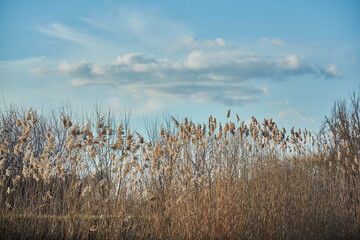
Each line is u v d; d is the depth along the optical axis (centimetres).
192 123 792
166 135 789
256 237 742
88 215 661
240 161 834
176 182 736
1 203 654
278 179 907
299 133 1055
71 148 669
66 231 627
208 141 784
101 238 643
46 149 686
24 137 679
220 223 699
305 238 824
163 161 763
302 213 877
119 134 702
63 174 660
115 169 684
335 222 911
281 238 797
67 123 685
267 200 829
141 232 666
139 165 715
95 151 681
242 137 860
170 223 706
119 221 665
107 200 671
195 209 697
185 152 753
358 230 916
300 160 1055
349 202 977
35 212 655
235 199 757
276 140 962
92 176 679
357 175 1016
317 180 1039
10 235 604
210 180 738
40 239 613
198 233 681
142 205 725
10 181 725
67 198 665
